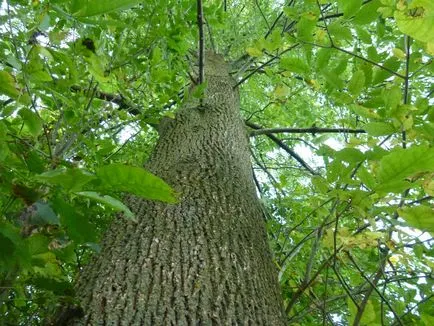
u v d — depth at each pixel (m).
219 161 2.83
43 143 1.88
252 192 2.70
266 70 3.30
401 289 2.84
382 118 1.77
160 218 2.21
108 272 1.85
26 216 0.97
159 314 1.59
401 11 0.80
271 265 2.14
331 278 3.22
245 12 5.71
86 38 1.67
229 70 4.95
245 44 5.00
